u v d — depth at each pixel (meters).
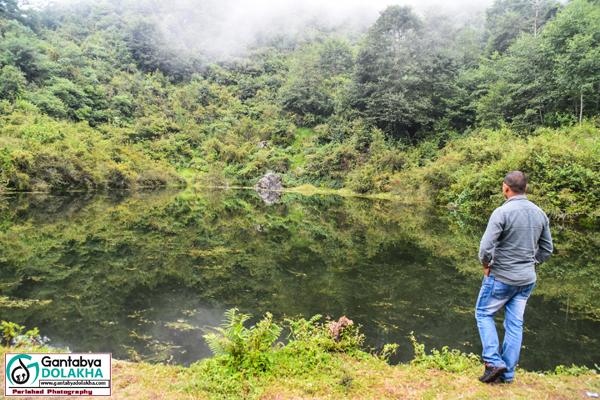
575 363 5.04
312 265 10.69
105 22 85.88
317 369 3.76
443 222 20.06
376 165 40.19
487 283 3.46
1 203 22.45
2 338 4.95
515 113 32.91
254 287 8.48
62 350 5.06
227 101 70.81
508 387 3.42
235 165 53.22
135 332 5.85
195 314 6.73
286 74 78.31
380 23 47.69
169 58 80.75
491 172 21.97
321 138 52.72
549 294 8.05
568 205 17.64
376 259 11.51
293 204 30.41
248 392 3.27
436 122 43.66
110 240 13.45
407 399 3.19
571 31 27.47
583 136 21.64
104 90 59.22
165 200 30.22
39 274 8.96
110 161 38.44
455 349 5.36
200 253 11.91
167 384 3.40
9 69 46.12
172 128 58.78
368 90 47.38
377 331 6.07
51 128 36.22
